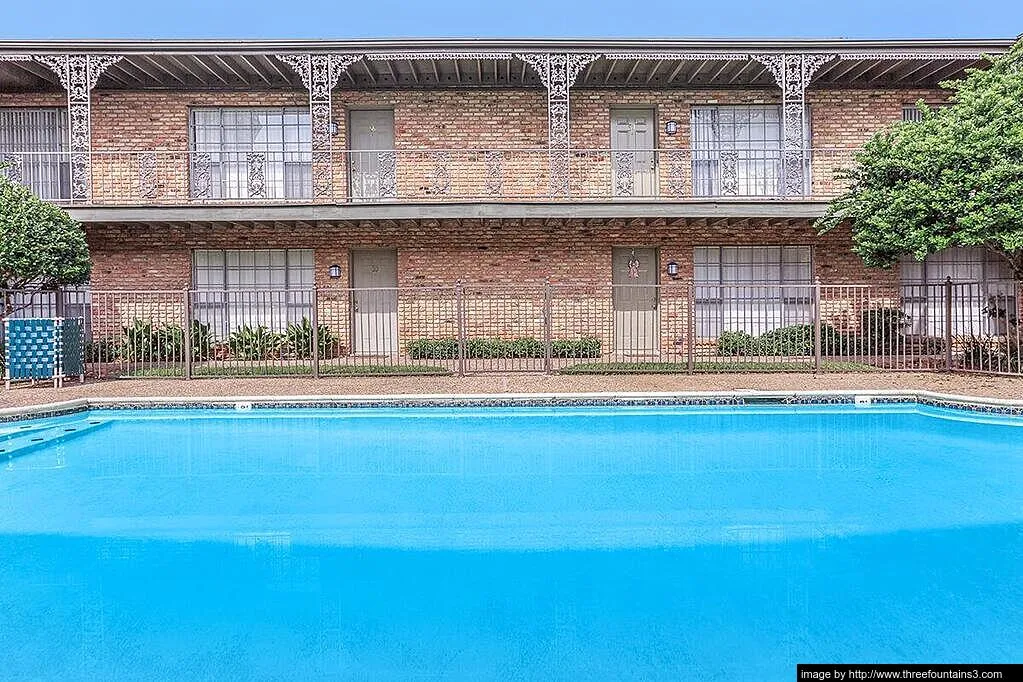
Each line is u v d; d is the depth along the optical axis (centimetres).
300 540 501
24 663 333
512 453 788
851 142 1563
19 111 1530
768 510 567
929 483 648
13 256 1102
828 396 1019
